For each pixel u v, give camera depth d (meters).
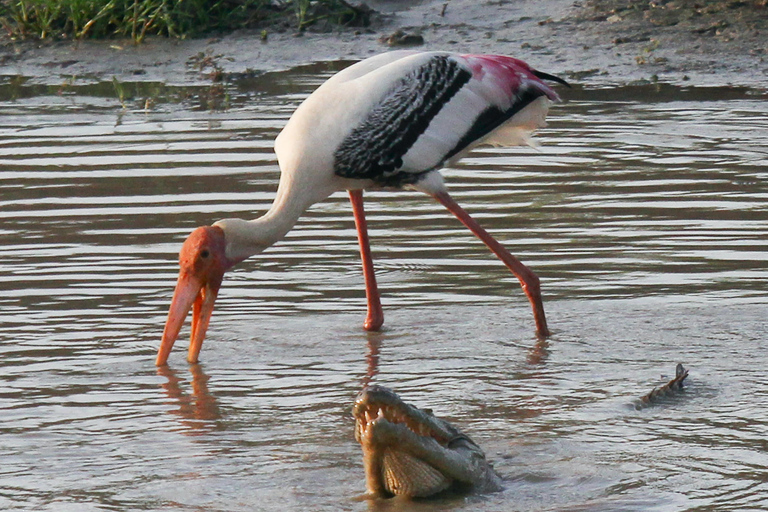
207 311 10.37
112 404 9.08
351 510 6.82
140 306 11.39
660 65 21.59
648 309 11.09
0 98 20.50
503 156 16.67
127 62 22.73
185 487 7.30
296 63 22.50
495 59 11.57
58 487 7.38
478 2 25.77
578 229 13.41
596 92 20.11
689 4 24.45
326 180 10.84
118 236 13.35
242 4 24.88
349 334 10.75
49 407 9.00
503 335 10.61
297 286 12.04
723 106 18.95
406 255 12.84
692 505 6.87
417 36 23.38
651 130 17.70
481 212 14.17
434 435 6.97
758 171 15.44
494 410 8.76
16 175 15.81
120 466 7.73
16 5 24.80
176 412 8.88
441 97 11.07
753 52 21.98
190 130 18.14
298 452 7.93
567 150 16.80
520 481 7.25
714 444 7.88
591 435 8.12
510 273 12.25
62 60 22.94
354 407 6.72
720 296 11.34
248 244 10.59
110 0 24.20
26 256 12.72
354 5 24.97
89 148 17.14
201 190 15.06
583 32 23.56
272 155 16.66
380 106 10.88
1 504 7.11
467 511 6.76
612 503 6.89
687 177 15.28
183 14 24.16
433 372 9.73
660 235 13.09
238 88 20.84
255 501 7.04
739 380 9.24
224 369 9.93
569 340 10.41
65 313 11.20
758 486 7.14
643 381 9.33
